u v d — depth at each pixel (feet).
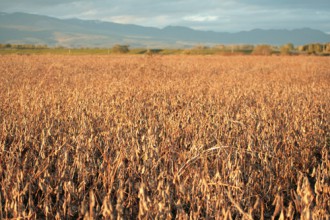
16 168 19.98
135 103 40.19
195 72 97.30
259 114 35.81
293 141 26.76
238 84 68.28
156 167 20.15
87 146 23.49
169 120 30.22
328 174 20.68
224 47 274.57
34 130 28.02
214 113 37.14
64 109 36.68
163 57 174.81
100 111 35.04
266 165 21.17
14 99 43.19
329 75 94.02
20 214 16.31
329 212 17.24
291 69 111.65
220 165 20.94
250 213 15.44
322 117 35.86
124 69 102.27
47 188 18.20
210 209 16.89
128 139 25.18
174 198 18.83
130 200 18.26
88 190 19.01
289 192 20.74
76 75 82.38
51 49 280.51
